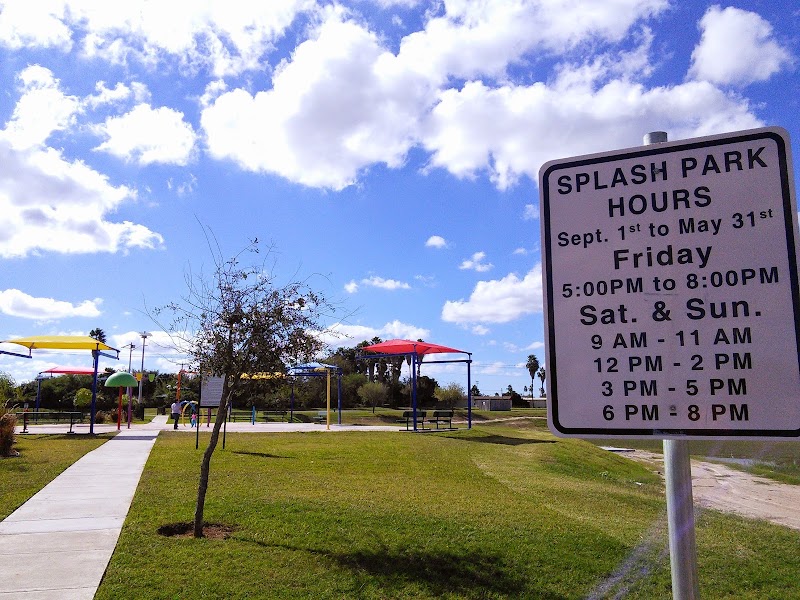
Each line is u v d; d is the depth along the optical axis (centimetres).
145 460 1429
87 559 681
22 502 959
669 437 248
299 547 741
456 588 637
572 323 268
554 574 691
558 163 280
